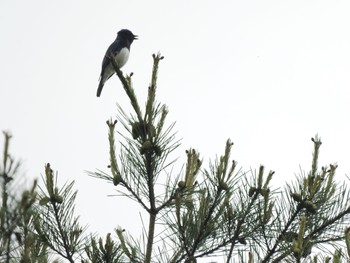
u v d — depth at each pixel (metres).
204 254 9.39
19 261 6.82
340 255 7.88
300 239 8.59
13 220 6.14
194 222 9.31
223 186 9.45
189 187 9.47
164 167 9.60
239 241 9.46
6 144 5.81
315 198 9.53
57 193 9.26
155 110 9.64
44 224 9.23
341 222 9.44
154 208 9.53
